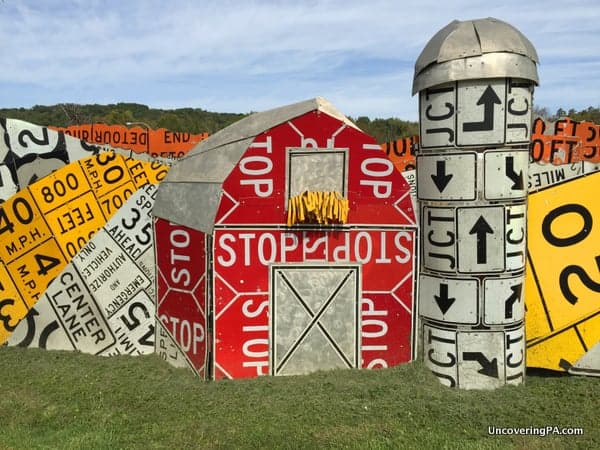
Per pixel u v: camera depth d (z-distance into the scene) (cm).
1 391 466
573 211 500
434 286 473
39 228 570
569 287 502
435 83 444
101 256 567
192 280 495
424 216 478
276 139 470
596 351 499
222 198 467
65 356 555
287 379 477
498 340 459
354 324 491
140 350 563
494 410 425
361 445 370
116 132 1024
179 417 414
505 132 441
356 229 485
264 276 479
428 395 446
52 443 374
